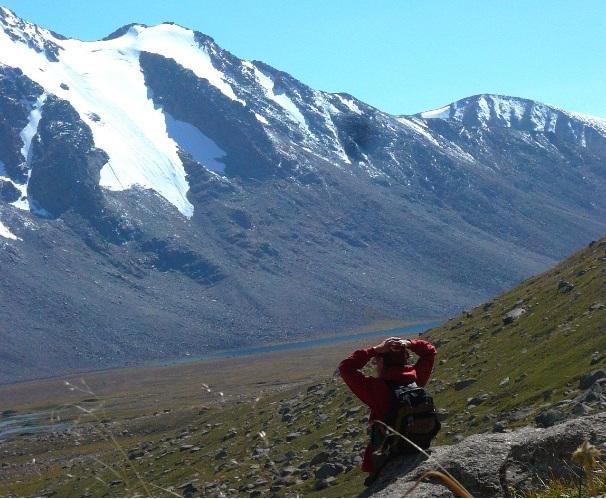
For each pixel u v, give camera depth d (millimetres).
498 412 32062
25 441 122312
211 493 35812
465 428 32312
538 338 40469
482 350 44875
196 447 58375
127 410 163000
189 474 46781
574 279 47188
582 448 5367
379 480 8172
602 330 34781
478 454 8195
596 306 38844
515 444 8234
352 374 8523
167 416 109375
